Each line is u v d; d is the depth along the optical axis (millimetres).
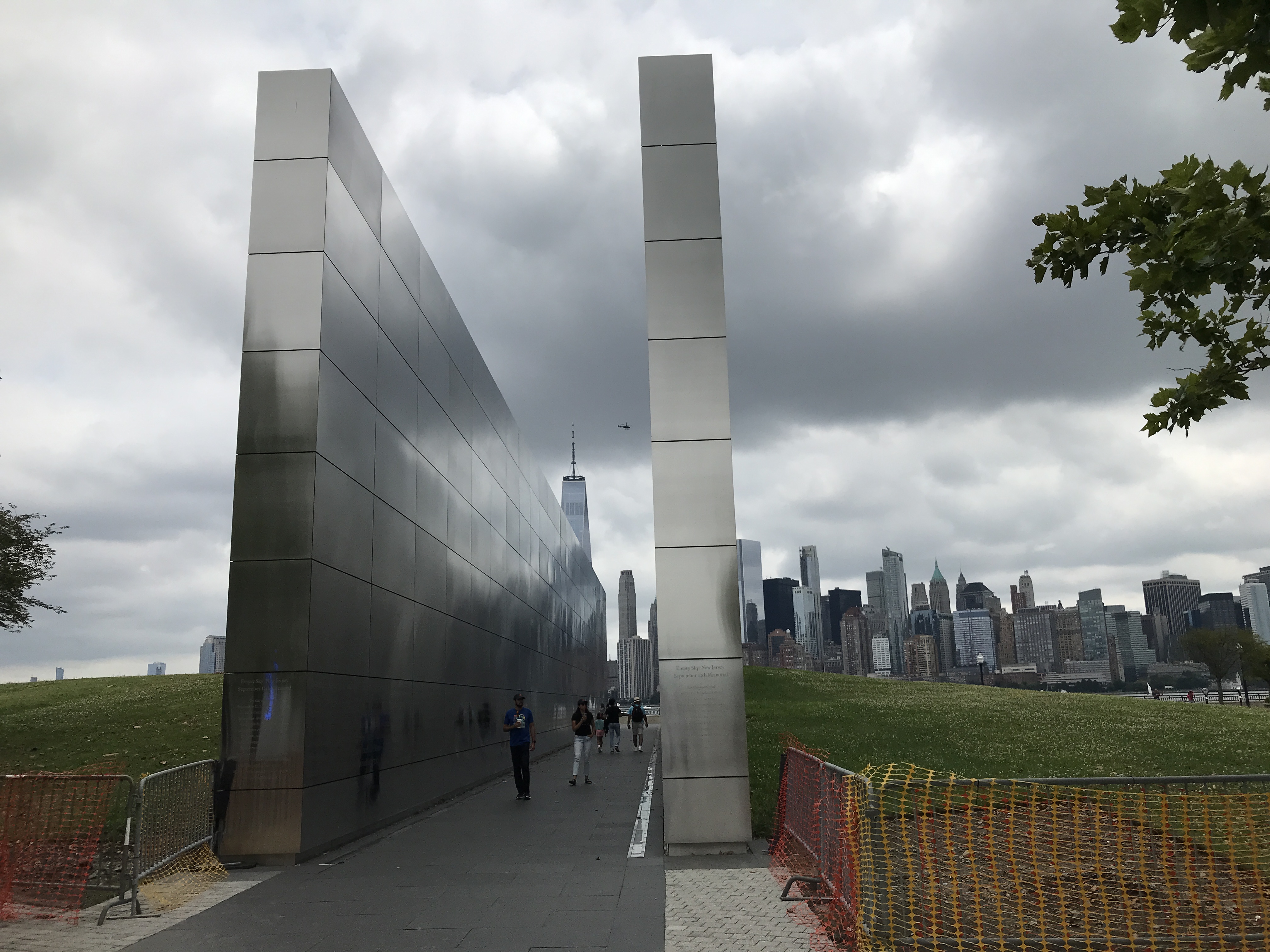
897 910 7281
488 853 11125
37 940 7320
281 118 12305
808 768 9078
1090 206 4809
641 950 6660
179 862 9750
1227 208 4457
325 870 10266
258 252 11922
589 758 28266
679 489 11148
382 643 14023
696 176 11789
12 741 20188
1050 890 7918
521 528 28672
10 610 21734
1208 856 7285
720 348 11414
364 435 13438
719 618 10898
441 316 18828
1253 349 5383
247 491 11328
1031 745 23297
